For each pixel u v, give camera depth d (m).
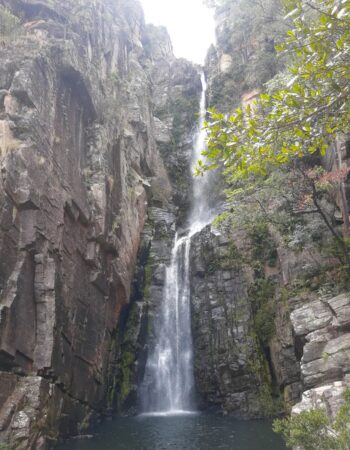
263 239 23.12
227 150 7.65
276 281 21.19
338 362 13.84
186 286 25.86
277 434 15.03
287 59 24.33
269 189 20.88
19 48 16.22
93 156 19.94
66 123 17.77
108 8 35.22
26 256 13.39
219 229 25.09
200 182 34.47
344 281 17.59
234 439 14.48
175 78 41.50
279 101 7.52
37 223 13.91
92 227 18.48
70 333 15.51
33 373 12.92
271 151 7.89
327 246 19.19
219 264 24.23
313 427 7.01
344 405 7.31
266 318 20.73
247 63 36.00
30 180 13.83
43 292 13.82
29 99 14.89
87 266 18.12
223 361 21.52
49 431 12.94
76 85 18.83
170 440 14.52
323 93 7.59
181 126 38.12
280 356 18.95
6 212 12.76
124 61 33.75
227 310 22.70
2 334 11.66
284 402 18.42
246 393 20.17
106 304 19.78
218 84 37.56
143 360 23.38
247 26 35.81
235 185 24.86
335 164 19.08
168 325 25.38
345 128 8.48
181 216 33.16
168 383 23.94
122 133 25.30
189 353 24.00
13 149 13.61
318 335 15.12
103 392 18.95
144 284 25.72
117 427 17.30
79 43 21.25
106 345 19.89
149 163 31.17
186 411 22.48
